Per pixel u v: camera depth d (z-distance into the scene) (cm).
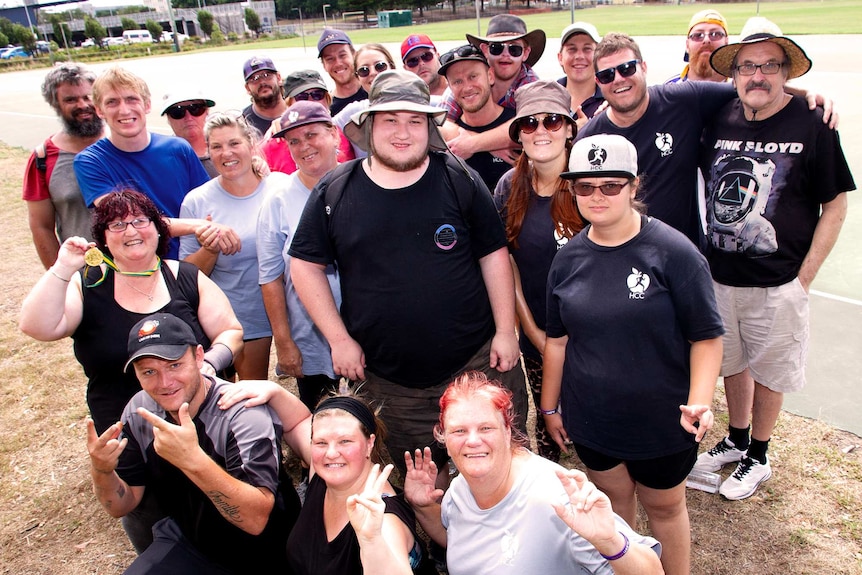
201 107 478
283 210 356
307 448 278
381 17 5572
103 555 356
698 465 369
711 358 245
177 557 268
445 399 219
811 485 348
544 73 1653
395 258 279
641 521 347
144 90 380
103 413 305
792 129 304
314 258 297
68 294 288
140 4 10456
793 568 304
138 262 290
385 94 261
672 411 251
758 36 291
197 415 256
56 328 278
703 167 344
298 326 378
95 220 286
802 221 314
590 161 233
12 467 428
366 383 317
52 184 420
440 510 269
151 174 395
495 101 457
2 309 651
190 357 247
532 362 358
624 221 245
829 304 518
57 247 446
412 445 321
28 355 570
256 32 6494
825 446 372
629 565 187
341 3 7019
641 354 246
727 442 372
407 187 278
